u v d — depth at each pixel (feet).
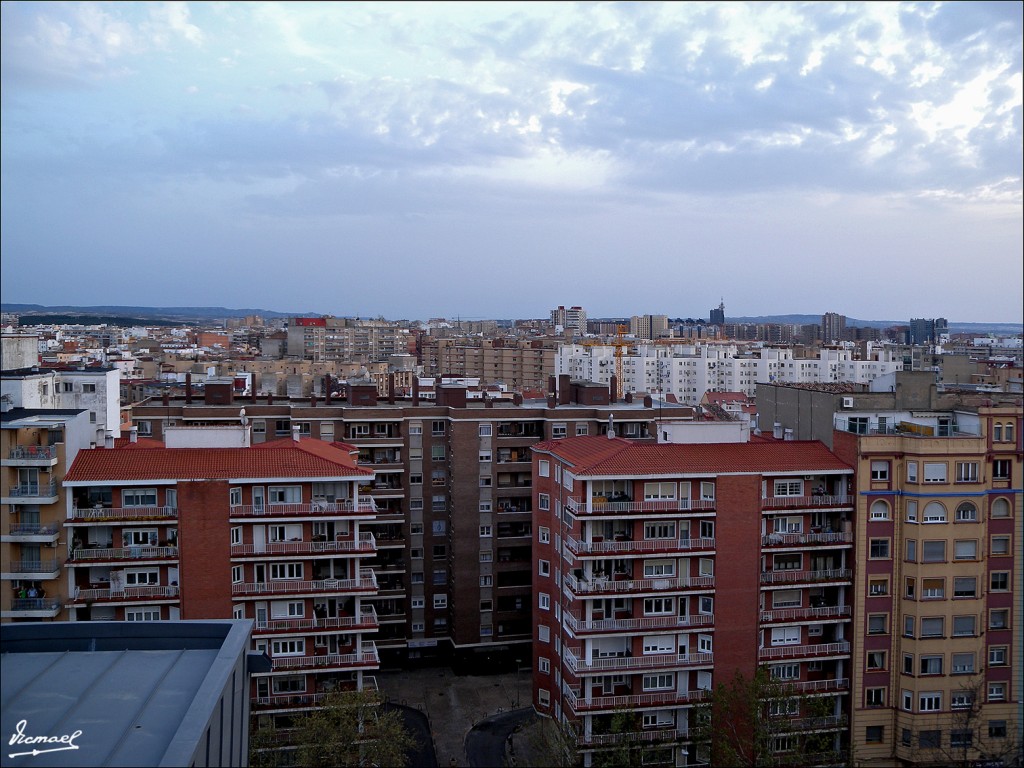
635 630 264.11
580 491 266.98
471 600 371.56
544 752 260.62
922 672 265.34
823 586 272.10
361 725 250.78
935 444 264.31
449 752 292.61
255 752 239.91
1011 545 268.41
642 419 391.45
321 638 277.44
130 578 266.36
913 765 265.13
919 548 264.11
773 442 287.28
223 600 265.75
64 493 260.83
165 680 127.03
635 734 259.80
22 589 260.01
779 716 253.44
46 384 386.11
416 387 499.51
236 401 420.77
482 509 373.81
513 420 379.35
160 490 267.39
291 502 273.54
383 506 378.32
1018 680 267.39
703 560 270.26
